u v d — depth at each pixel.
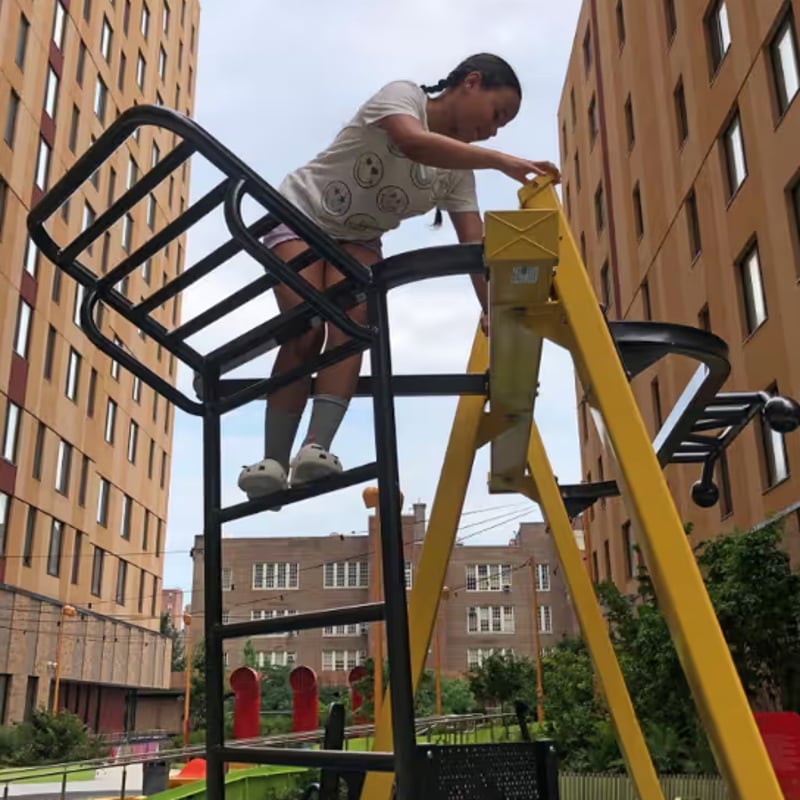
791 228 11.59
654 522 1.60
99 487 30.09
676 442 2.96
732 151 14.04
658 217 17.80
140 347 33.44
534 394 2.30
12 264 22.61
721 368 2.45
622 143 20.70
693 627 1.51
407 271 1.80
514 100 2.17
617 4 21.39
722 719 1.45
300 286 1.71
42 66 24.61
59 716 23.73
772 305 12.09
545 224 1.74
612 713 2.43
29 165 23.61
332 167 2.22
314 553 52.22
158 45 36.81
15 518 22.95
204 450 2.21
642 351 2.34
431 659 49.56
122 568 32.69
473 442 2.52
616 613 9.80
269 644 51.00
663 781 7.16
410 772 1.46
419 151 1.98
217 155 1.62
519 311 1.88
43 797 15.12
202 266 1.96
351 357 2.09
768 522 10.89
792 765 4.30
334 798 2.27
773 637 8.43
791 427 3.07
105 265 28.14
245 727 9.79
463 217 2.43
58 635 25.70
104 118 30.09
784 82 12.09
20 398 23.20
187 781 10.84
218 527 2.15
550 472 2.79
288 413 2.17
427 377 2.27
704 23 15.11
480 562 51.78
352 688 18.23
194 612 50.34
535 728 12.52
